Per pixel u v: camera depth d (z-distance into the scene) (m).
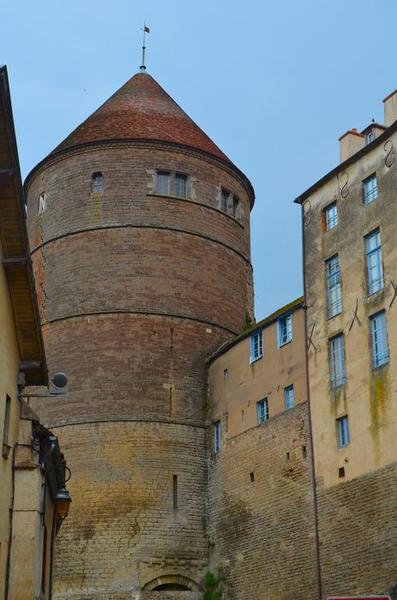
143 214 48.25
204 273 48.56
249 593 39.78
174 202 48.97
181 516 43.59
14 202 22.27
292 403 39.50
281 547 38.12
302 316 40.12
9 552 23.03
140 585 41.75
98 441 44.12
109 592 41.62
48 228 49.66
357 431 35.09
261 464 40.72
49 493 29.84
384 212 36.38
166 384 45.56
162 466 44.06
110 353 45.62
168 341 46.38
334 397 36.78
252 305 51.94
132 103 52.16
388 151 36.84
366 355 35.53
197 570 42.97
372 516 33.28
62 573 42.22
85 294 46.97
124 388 45.03
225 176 51.56
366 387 35.12
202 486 44.59
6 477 23.02
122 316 46.34
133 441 44.12
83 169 49.53
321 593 35.00
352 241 37.94
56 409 45.25
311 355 38.75
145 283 47.03
